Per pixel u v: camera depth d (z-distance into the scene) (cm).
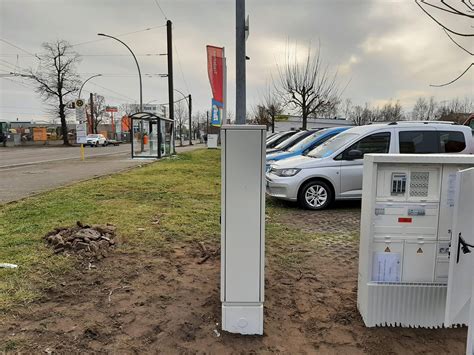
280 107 3025
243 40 391
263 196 257
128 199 759
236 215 259
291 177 734
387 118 4828
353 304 320
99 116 7844
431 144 716
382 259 282
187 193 857
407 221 278
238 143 252
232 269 265
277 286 359
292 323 290
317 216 680
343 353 254
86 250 411
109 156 2503
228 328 273
